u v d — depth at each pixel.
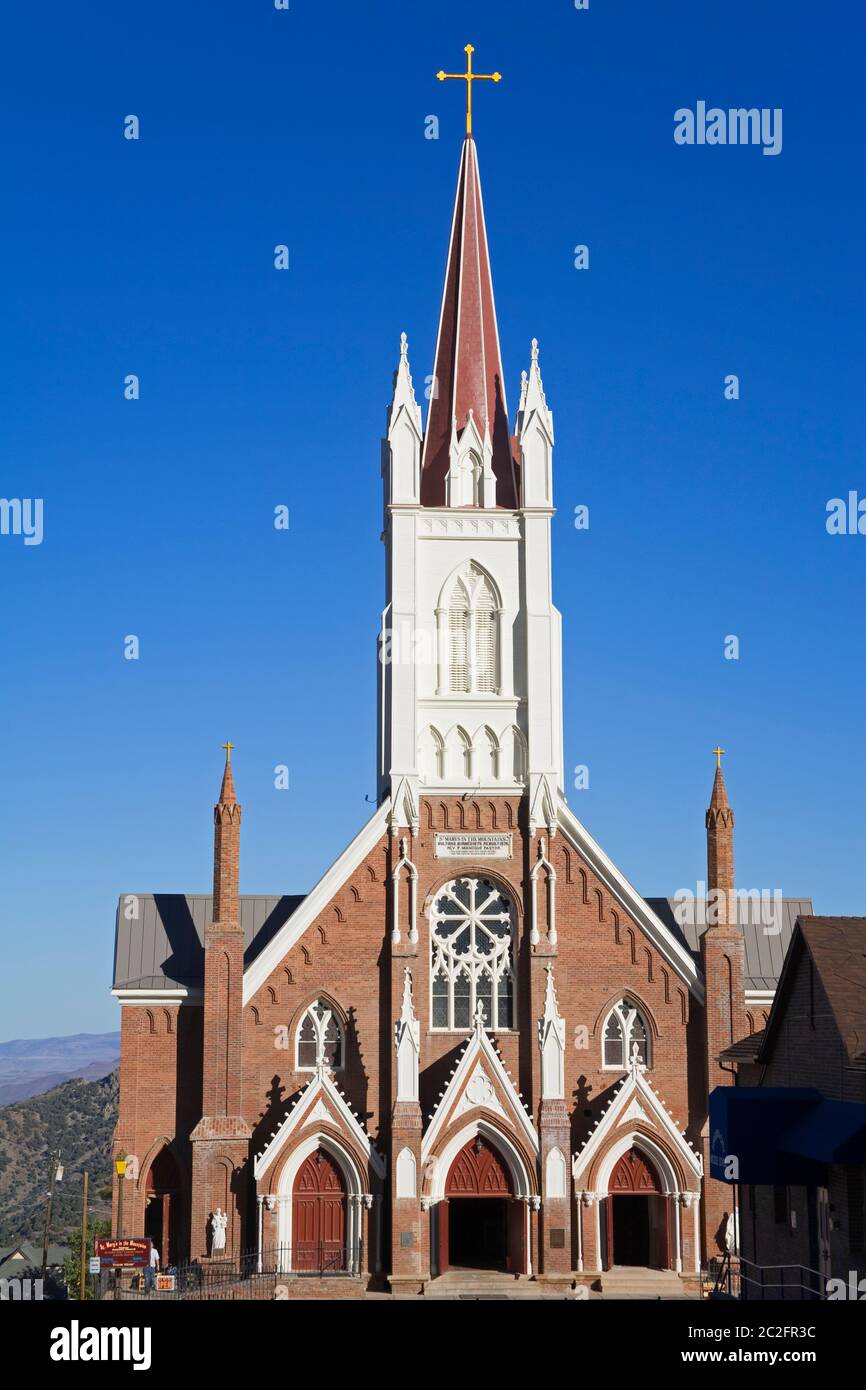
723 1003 80.81
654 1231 79.38
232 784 81.88
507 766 83.31
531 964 80.56
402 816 81.81
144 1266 74.69
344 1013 80.38
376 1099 79.69
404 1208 76.81
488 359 89.81
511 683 84.12
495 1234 84.38
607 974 81.75
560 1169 77.81
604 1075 81.00
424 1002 80.75
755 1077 65.88
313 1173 78.06
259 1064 80.06
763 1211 62.62
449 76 94.25
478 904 82.00
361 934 81.25
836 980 55.75
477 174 93.69
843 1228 52.25
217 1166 78.06
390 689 83.50
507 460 87.88
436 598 84.69
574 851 82.56
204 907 87.50
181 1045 81.88
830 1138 51.34
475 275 91.50
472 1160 78.69
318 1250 77.50
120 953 84.69
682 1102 80.81
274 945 80.69
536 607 84.50
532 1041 79.81
